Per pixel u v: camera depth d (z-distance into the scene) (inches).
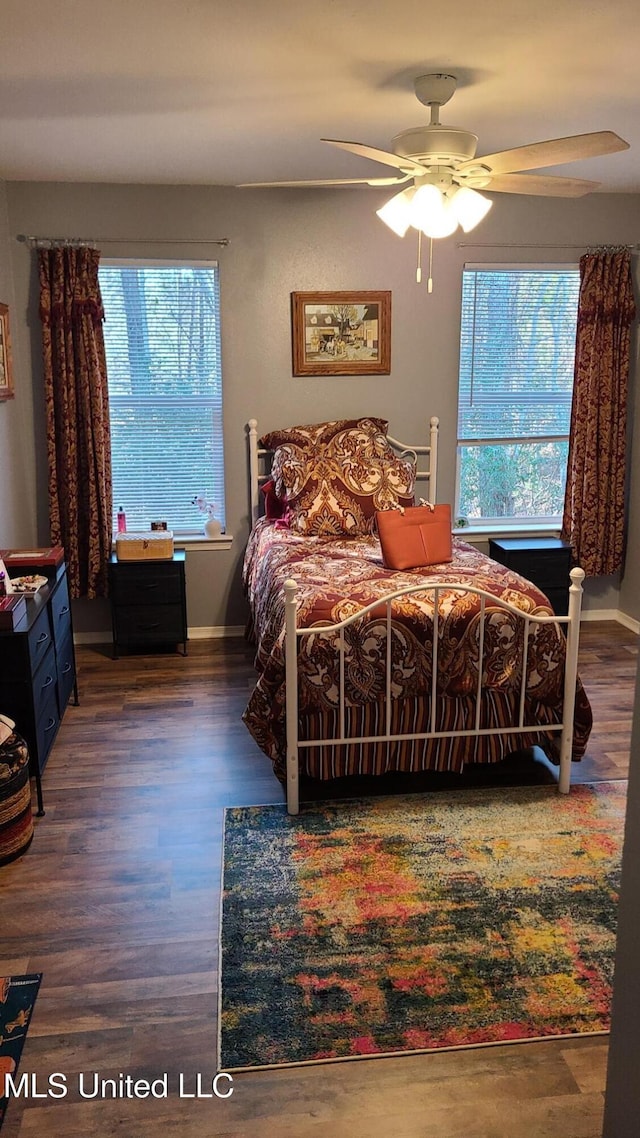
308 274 185.5
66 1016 82.5
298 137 140.3
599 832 113.5
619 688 164.4
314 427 185.8
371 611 118.0
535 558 190.9
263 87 114.1
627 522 203.3
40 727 121.6
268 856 108.3
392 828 114.7
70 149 147.1
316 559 146.4
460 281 189.6
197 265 181.9
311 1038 79.4
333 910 97.4
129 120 129.1
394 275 188.1
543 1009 82.7
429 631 118.6
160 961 90.0
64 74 108.1
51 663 133.9
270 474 186.5
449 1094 73.7
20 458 179.3
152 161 156.5
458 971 87.6
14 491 174.1
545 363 198.4
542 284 194.1
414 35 96.0
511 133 140.9
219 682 169.9
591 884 102.0
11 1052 78.4
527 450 202.8
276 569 142.3
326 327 187.8
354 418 193.3
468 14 89.9
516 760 135.5
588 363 189.9
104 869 106.7
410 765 122.3
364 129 135.9
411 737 120.6
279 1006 83.2
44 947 92.2
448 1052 78.0
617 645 190.4
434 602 118.6
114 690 166.2
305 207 182.4
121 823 117.3
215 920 96.8
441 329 191.9
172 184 176.9
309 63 104.9
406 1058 77.4
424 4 87.0
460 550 156.5
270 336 187.5
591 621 208.7
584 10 88.7
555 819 116.8
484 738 123.1
